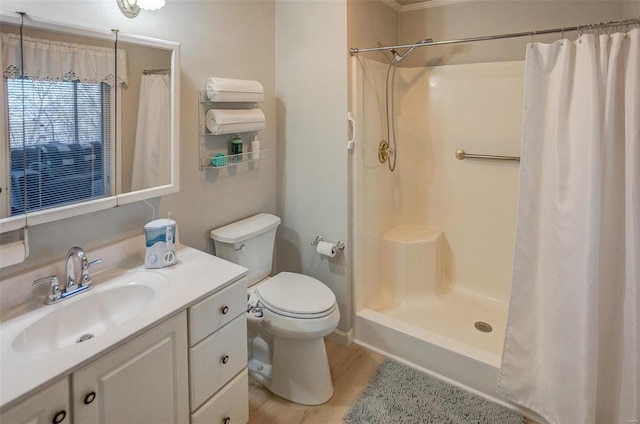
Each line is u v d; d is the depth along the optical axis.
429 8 2.59
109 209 1.64
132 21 1.62
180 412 1.40
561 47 1.60
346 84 2.16
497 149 2.49
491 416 1.84
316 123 2.31
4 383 0.97
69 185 1.44
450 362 2.07
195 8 1.89
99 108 1.50
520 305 1.81
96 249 1.60
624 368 1.57
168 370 1.33
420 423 1.80
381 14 2.46
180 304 1.34
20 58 1.27
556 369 1.68
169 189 1.77
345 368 2.21
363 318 2.38
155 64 1.67
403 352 2.25
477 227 2.65
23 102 1.29
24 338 1.20
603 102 1.52
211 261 1.71
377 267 2.64
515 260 1.79
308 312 1.83
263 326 1.93
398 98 2.72
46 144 1.36
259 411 1.90
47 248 1.46
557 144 1.62
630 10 1.90
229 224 2.22
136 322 1.23
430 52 2.63
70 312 1.36
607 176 1.54
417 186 2.82
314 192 2.39
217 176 2.13
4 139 1.26
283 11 2.34
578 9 2.14
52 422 1.02
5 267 1.35
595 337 1.56
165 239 1.63
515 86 2.38
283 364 1.97
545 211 1.71
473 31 2.46
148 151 1.68
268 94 2.39
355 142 2.25
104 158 1.53
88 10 1.47
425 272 2.67
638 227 1.47
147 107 1.65
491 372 1.94
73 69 1.41
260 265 2.21
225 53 2.08
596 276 1.54
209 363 1.49
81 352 1.09
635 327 1.50
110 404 1.16
